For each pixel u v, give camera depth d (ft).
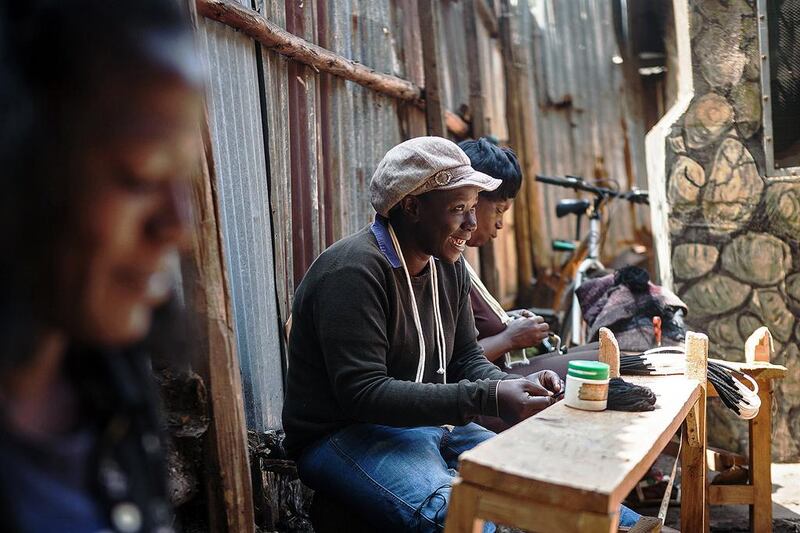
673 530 7.19
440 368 7.66
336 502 6.84
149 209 1.95
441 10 17.94
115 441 2.37
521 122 20.77
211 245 6.16
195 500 6.71
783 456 12.84
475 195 7.13
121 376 2.43
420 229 7.13
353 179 11.68
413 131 13.80
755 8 12.93
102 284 1.93
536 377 6.90
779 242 12.94
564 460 4.60
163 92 1.87
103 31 1.83
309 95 10.39
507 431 5.16
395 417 6.49
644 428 5.32
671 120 13.52
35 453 2.15
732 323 13.17
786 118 12.85
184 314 2.60
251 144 8.92
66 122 1.83
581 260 16.61
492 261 16.38
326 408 7.05
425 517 6.22
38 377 2.13
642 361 7.42
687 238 13.37
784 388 12.87
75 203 1.85
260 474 8.00
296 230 10.06
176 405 6.35
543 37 20.92
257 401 8.80
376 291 6.83
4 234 1.80
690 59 13.26
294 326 7.22
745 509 10.55
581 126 21.16
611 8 20.90
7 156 1.77
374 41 12.41
